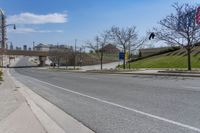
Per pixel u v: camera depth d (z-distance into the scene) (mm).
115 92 18469
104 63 116562
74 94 18562
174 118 9758
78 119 10453
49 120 10312
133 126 8977
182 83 22703
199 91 16844
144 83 24172
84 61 119688
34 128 8672
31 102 14625
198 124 8812
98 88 21812
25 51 139250
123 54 61969
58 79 36781
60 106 13680
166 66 59812
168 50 80375
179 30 39406
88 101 15000
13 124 9172
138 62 77562
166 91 17516
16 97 16031
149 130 8375
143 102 13570
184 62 58062
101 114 11234
